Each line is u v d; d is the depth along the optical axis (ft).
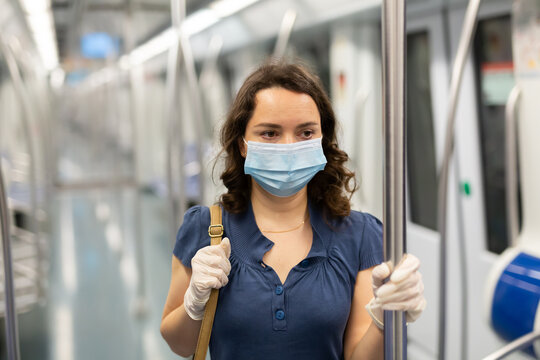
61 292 16.84
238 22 13.75
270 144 3.68
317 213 4.03
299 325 3.68
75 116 36.94
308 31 12.53
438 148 10.63
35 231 11.60
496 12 8.79
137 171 15.70
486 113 9.50
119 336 13.41
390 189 3.07
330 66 12.99
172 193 8.13
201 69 18.44
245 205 4.06
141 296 14.89
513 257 7.54
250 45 14.73
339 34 11.99
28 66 19.92
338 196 4.06
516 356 7.57
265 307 3.69
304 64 4.37
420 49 11.29
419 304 3.14
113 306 15.55
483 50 9.40
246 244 3.88
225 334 3.76
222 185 4.33
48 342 13.08
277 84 3.76
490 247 9.75
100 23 18.33
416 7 10.06
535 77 7.12
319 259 3.83
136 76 31.04
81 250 21.80
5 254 5.09
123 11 15.70
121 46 23.40
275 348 3.69
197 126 7.94
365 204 11.49
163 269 19.10
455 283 10.49
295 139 3.75
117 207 29.94
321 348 3.74
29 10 14.75
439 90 10.42
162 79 29.89
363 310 3.87
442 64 10.28
